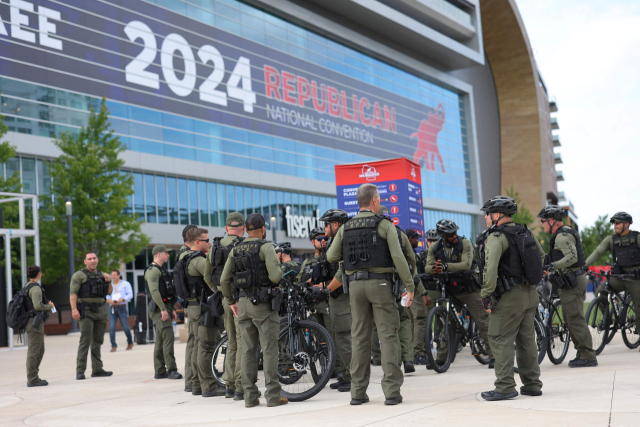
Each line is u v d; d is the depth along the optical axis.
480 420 4.35
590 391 5.29
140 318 18.16
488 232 5.43
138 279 33.81
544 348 7.59
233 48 40.84
